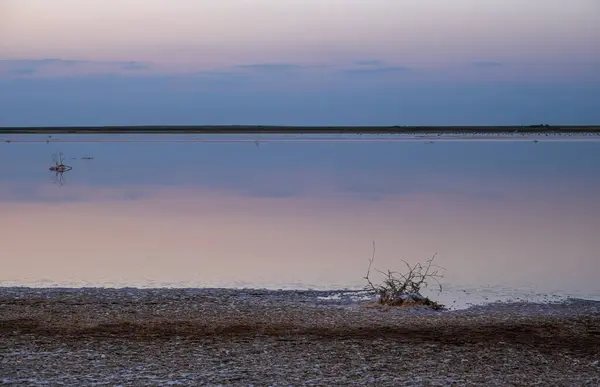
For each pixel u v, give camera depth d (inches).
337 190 2363.4
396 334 713.0
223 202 2039.9
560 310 829.8
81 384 550.9
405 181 2659.9
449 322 765.3
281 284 979.3
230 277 1027.9
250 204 1987.0
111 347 658.8
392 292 869.8
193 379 565.0
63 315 783.7
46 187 2514.8
